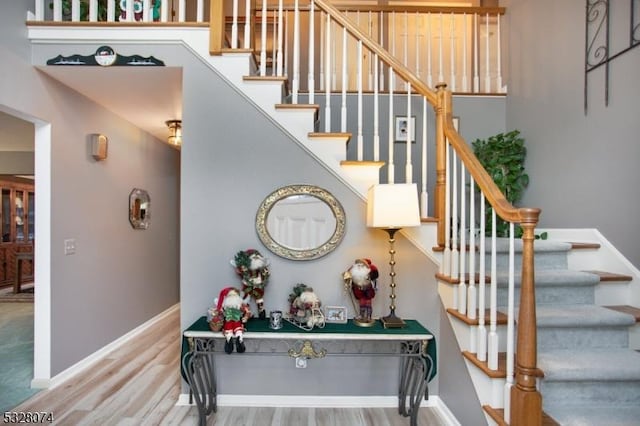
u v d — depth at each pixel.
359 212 2.37
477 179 1.82
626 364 1.71
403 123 3.33
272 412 2.25
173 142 3.63
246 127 2.38
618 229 2.21
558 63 2.74
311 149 2.37
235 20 2.43
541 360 1.76
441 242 2.33
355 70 3.98
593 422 1.58
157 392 2.48
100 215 3.17
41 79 2.46
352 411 2.29
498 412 1.63
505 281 2.05
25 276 6.86
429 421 2.18
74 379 2.68
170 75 2.50
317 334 2.00
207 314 2.29
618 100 2.21
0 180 6.44
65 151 2.71
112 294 3.34
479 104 3.46
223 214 2.36
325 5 2.38
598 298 2.15
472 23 3.63
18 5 2.27
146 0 2.41
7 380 2.64
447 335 2.21
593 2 2.40
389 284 2.37
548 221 2.85
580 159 2.52
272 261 2.37
